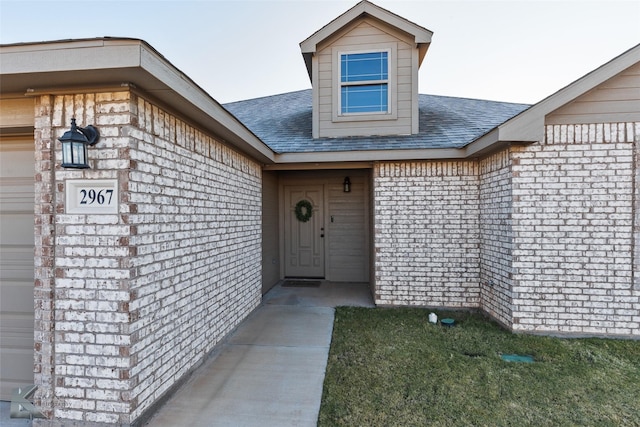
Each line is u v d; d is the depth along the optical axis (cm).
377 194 536
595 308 387
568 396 265
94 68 193
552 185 394
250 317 487
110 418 218
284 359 343
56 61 195
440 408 249
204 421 237
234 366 328
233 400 265
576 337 390
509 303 416
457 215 516
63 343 223
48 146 225
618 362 325
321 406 255
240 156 455
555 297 396
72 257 223
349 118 598
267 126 669
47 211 224
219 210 382
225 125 331
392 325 446
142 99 236
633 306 378
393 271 534
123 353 217
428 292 525
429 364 324
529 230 401
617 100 377
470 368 315
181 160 294
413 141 543
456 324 448
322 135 604
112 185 220
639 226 375
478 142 440
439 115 651
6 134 257
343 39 600
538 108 369
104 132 222
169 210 273
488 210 475
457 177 516
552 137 393
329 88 604
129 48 191
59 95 226
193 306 315
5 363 260
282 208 757
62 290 223
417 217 527
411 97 582
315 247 752
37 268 225
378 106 598
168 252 271
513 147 404
